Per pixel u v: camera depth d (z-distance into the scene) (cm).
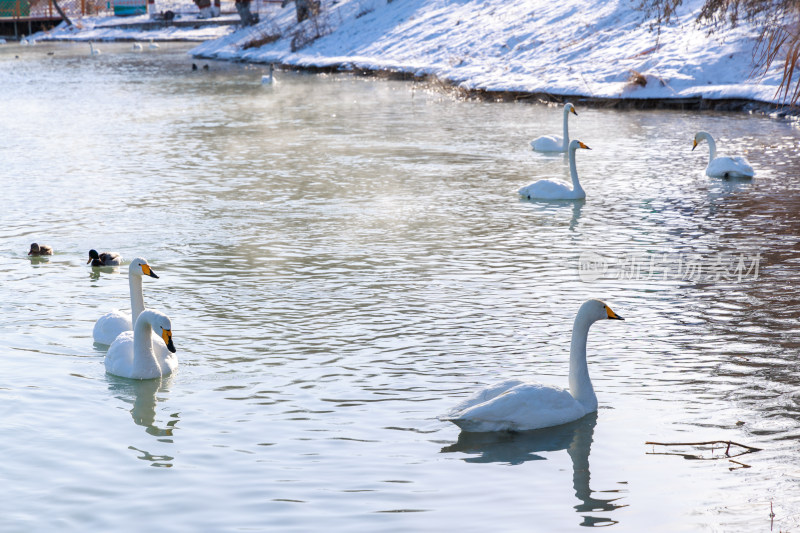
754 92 3169
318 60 5412
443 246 1579
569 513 710
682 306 1230
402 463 802
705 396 933
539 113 3384
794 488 741
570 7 4509
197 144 2805
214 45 7012
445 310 1230
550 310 1226
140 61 6469
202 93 4362
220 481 771
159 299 1299
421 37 5106
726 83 3347
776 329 1128
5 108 3816
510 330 1148
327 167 2380
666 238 1600
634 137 2747
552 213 1822
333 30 6009
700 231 1641
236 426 882
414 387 971
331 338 1127
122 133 3061
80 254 1561
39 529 696
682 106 3319
